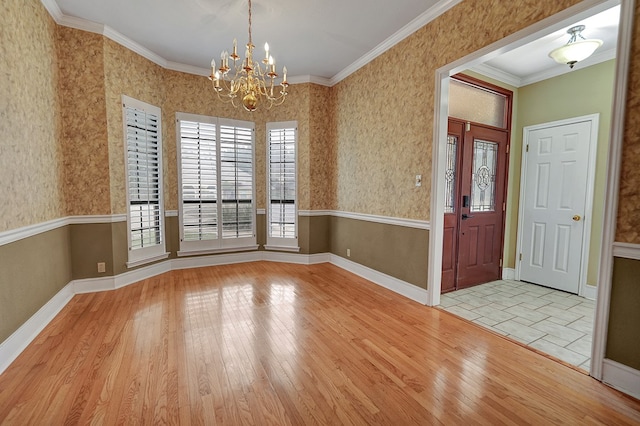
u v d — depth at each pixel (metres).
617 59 1.68
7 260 2.03
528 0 2.07
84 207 3.20
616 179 1.72
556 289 3.65
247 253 4.75
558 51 2.85
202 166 4.30
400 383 1.80
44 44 2.68
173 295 3.24
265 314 2.78
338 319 2.70
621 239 1.72
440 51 2.77
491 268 3.98
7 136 2.06
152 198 3.85
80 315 2.71
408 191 3.22
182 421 1.47
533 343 2.33
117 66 3.32
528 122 3.90
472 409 1.58
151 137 3.82
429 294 3.03
